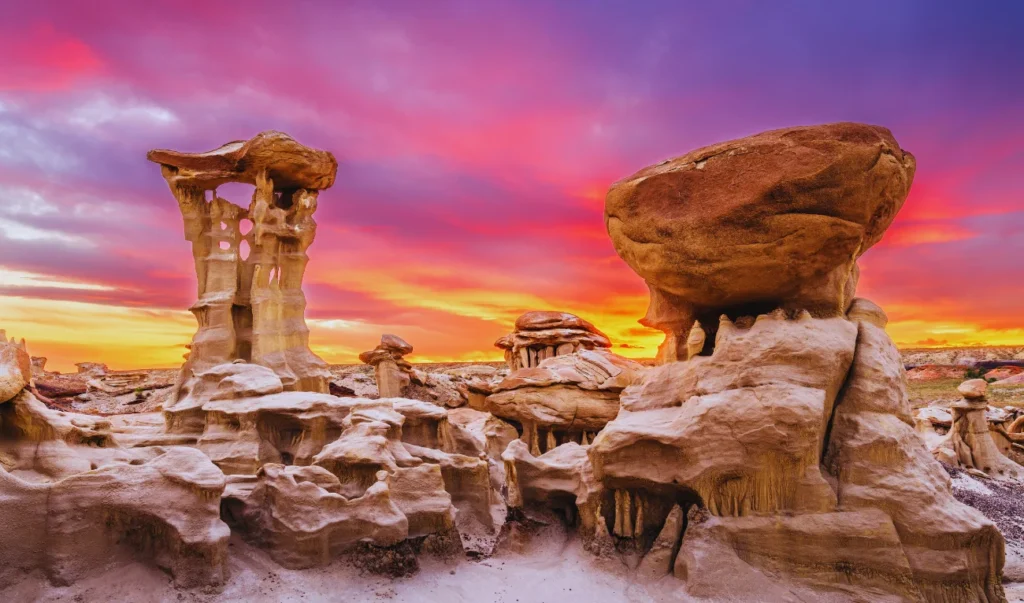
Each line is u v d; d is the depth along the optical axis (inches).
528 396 1074.1
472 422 1311.5
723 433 574.9
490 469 903.1
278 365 999.0
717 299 650.8
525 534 691.4
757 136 610.2
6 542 473.7
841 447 574.6
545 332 1509.6
